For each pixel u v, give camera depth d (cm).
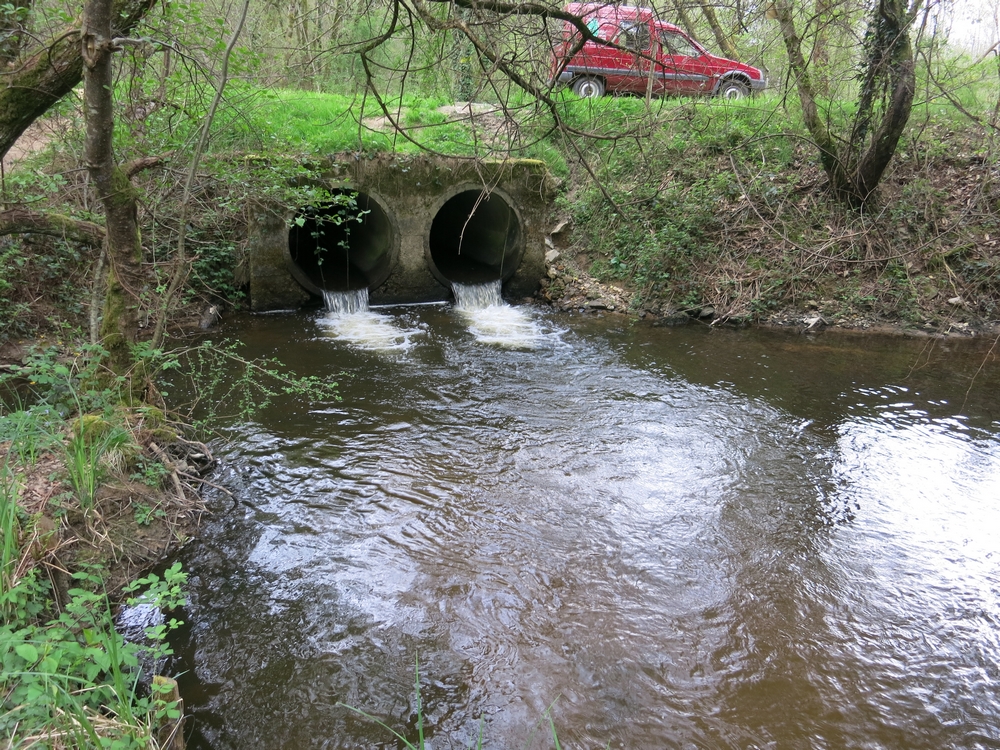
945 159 1359
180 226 637
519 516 605
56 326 875
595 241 1384
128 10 495
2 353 822
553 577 524
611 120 1462
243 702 403
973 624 486
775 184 1352
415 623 472
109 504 526
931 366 1005
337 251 1482
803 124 1415
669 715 403
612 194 1383
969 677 439
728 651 454
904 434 783
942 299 1196
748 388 914
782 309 1227
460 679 425
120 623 456
